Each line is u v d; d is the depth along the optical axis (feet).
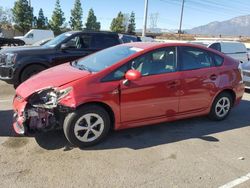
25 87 16.20
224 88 20.77
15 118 16.28
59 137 16.90
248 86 33.19
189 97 19.02
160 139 17.69
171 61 18.39
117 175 13.51
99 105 15.94
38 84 15.89
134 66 16.92
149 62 17.51
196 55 19.69
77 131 15.53
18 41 96.53
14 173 13.20
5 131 17.60
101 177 13.28
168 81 17.83
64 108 15.05
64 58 29.91
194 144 17.33
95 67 17.17
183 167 14.60
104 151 15.71
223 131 19.69
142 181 13.17
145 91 16.98
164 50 18.22
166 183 13.14
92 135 16.15
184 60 18.94
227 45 50.26
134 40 37.40
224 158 15.84
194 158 15.60
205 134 18.94
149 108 17.40
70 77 15.88
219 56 20.95
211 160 15.51
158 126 19.79
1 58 28.86
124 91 16.29
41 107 15.26
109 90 15.83
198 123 20.88
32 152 15.16
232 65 21.39
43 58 28.73
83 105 15.46
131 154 15.56
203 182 13.43
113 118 16.57
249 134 19.48
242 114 23.84
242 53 52.16
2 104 23.41
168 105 18.19
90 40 31.63
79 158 14.80
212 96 20.31
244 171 14.62
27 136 16.90
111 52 18.78
